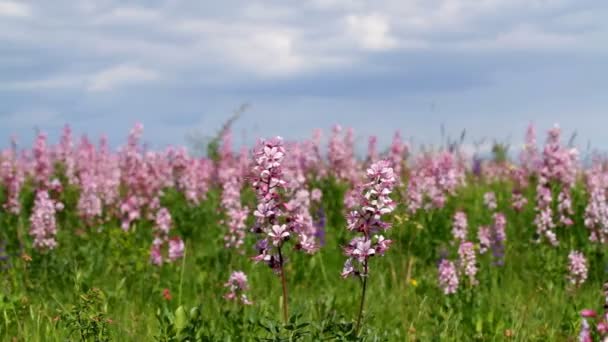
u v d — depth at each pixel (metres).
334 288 3.30
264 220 2.40
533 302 3.06
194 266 3.51
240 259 3.55
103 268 3.39
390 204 2.33
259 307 2.85
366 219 2.34
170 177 5.70
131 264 3.34
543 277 3.35
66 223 4.41
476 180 6.44
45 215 3.70
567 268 3.36
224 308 2.93
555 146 4.50
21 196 5.09
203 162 6.01
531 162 5.33
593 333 2.64
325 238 4.04
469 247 3.30
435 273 3.48
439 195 4.46
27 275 3.21
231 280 2.97
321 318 2.71
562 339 2.74
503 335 2.76
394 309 2.99
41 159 5.23
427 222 3.90
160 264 3.47
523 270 3.50
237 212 3.61
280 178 2.40
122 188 5.98
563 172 4.50
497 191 5.38
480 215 4.65
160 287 3.22
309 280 3.41
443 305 2.90
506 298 3.14
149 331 2.71
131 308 2.97
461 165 6.72
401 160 5.57
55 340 2.65
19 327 2.69
